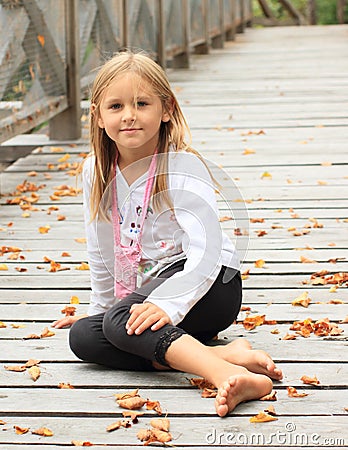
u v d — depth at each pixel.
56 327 2.78
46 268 3.46
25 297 3.13
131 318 2.35
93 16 6.48
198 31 11.07
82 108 6.46
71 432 2.10
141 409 2.20
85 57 6.39
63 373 2.45
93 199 2.54
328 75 8.89
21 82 4.86
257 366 2.31
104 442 2.05
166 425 2.09
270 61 10.43
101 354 2.45
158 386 2.34
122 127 2.42
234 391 2.16
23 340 2.70
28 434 2.09
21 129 4.83
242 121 6.57
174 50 9.38
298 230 3.91
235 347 2.37
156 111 2.45
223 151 5.58
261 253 3.60
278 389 2.30
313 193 4.55
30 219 4.20
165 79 2.49
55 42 5.66
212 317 2.51
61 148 5.82
